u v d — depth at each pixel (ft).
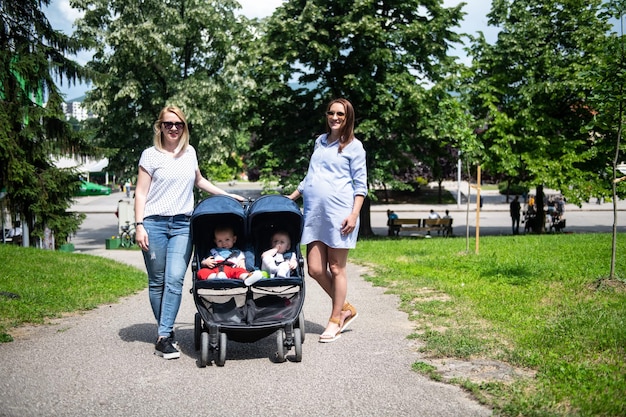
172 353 20.03
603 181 87.25
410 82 86.17
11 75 65.26
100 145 94.84
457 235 101.86
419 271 41.86
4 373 18.33
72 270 42.91
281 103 89.30
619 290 30.04
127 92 88.17
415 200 191.93
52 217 71.36
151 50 88.63
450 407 15.33
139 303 32.09
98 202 192.44
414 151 92.02
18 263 43.45
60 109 69.05
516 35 90.22
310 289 35.99
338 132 21.57
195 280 19.80
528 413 14.37
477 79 94.58
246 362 19.74
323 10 83.66
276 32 88.22
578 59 86.22
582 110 91.40
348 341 22.43
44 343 22.24
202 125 92.38
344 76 82.79
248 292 19.79
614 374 16.90
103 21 92.94
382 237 95.30
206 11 91.56
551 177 87.25
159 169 20.27
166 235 20.42
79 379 17.79
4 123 62.59
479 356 19.79
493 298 29.91
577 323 23.04
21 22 67.41
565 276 34.94
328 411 15.19
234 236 20.90
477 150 53.47
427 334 22.71
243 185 270.67
